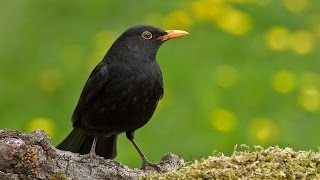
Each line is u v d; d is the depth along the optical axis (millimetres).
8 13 17031
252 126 13891
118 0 16891
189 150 13602
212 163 8289
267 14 16375
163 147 13633
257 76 14930
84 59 15594
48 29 16625
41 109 14742
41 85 15164
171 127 13914
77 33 16438
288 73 14883
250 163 8219
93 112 10500
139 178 8727
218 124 13875
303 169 8031
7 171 8602
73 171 8766
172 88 14656
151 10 16453
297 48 15625
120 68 10414
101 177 8820
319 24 16359
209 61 15242
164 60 15172
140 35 10656
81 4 17000
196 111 14188
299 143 13883
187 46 15516
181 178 8195
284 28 15914
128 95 10375
